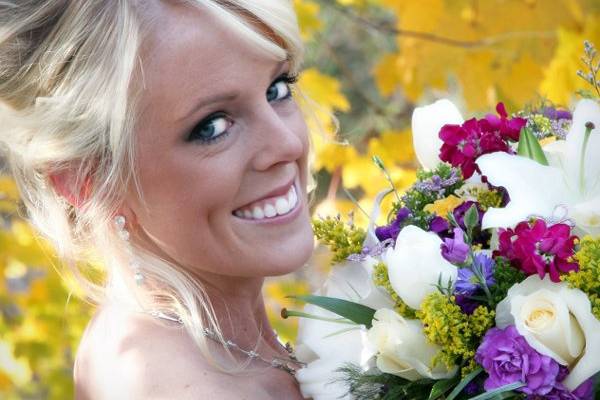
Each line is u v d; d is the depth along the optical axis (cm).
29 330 389
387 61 407
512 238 195
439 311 190
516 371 185
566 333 183
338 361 223
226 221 219
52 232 238
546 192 197
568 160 200
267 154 216
